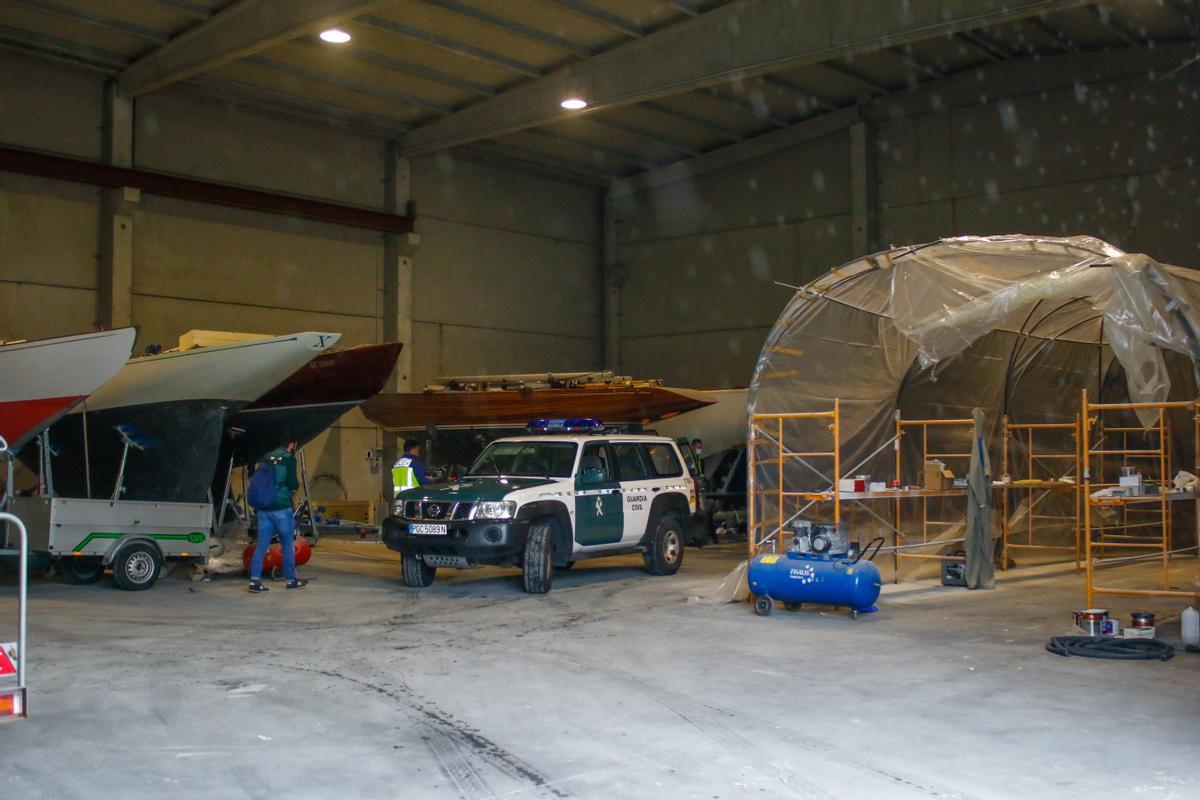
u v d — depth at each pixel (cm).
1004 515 1360
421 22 1734
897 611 1019
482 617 1002
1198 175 1859
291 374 1393
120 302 1864
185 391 1362
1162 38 1883
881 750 552
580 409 1988
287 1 1592
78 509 1170
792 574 981
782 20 1611
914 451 1292
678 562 1336
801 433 1156
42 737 580
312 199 2144
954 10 1434
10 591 1201
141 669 761
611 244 2658
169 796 483
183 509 1259
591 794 486
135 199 1869
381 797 482
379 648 844
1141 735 574
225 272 2027
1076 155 1995
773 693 679
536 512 1142
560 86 1933
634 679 723
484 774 515
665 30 1762
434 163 2348
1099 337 1431
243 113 2058
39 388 1241
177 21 1722
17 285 1786
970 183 2120
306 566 1447
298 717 623
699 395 1955
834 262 2297
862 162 2231
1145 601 1080
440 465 2123
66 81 1858
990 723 601
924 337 1041
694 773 516
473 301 2408
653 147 2442
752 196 2436
